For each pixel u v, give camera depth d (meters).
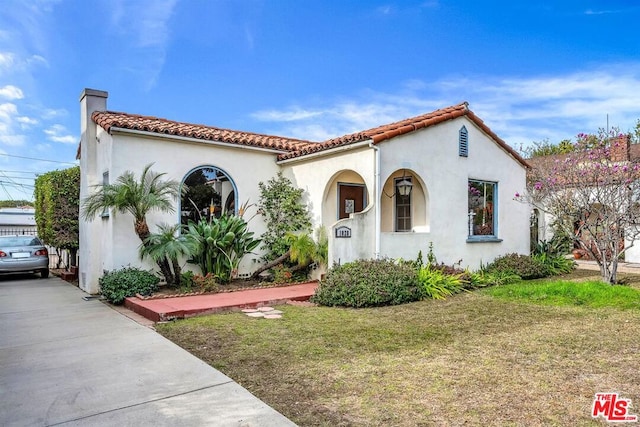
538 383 4.18
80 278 11.58
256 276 10.67
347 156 10.16
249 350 5.32
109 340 5.96
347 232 9.23
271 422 3.44
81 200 11.36
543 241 14.45
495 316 7.15
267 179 11.79
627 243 16.69
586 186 10.29
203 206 10.79
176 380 4.38
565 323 6.64
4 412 3.71
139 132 9.52
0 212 27.36
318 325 6.54
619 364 4.73
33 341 6.01
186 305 7.63
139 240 9.58
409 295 8.37
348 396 3.92
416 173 10.46
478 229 12.33
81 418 3.57
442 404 3.73
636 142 24.89
